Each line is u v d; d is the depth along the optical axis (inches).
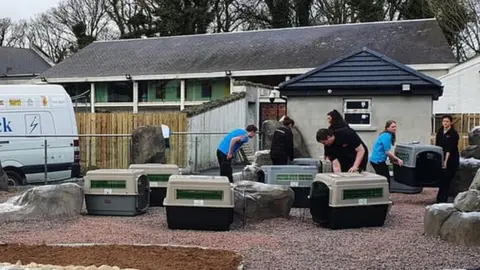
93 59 1256.2
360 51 520.4
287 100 535.8
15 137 464.8
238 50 1139.9
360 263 201.9
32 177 475.5
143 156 565.3
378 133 502.9
